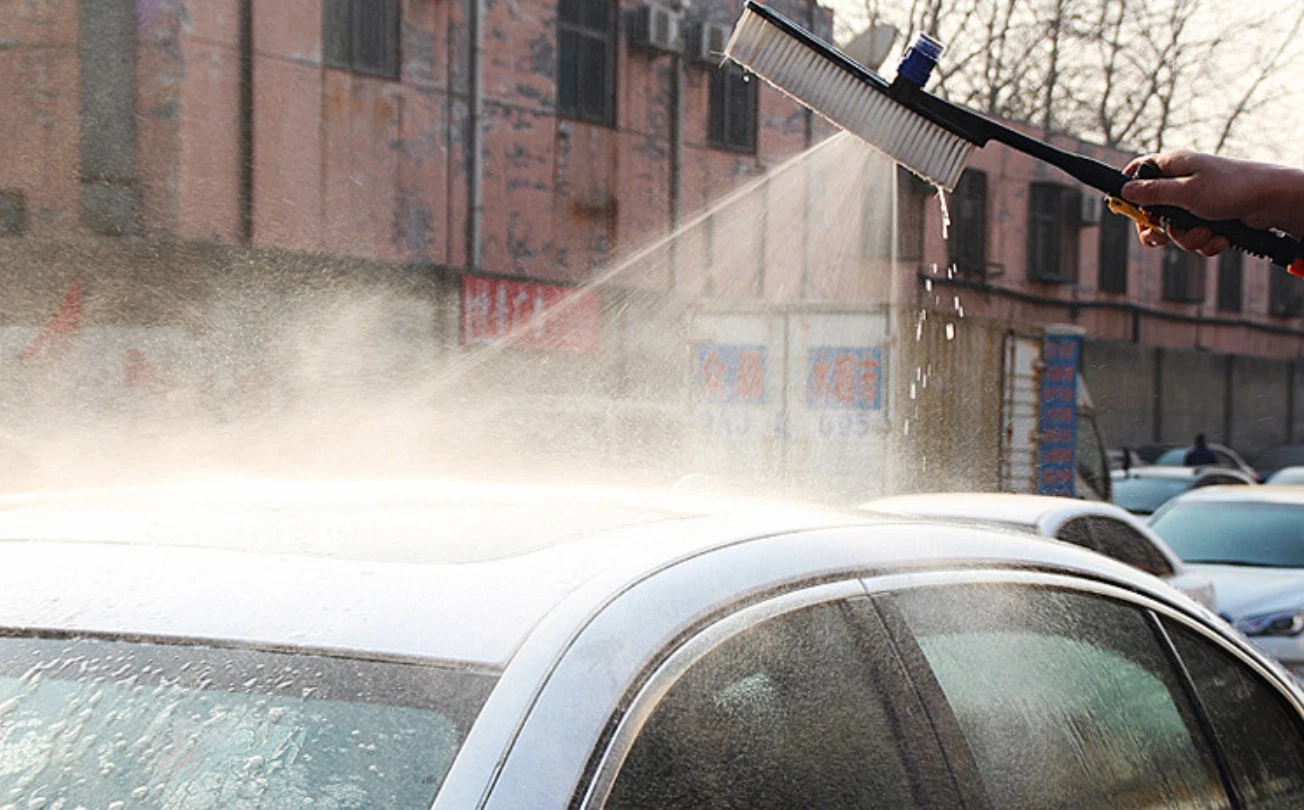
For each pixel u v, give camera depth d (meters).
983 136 2.70
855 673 1.83
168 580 1.71
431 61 17.81
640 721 1.50
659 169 20.84
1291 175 2.47
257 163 15.95
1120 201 2.60
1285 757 2.78
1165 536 10.68
